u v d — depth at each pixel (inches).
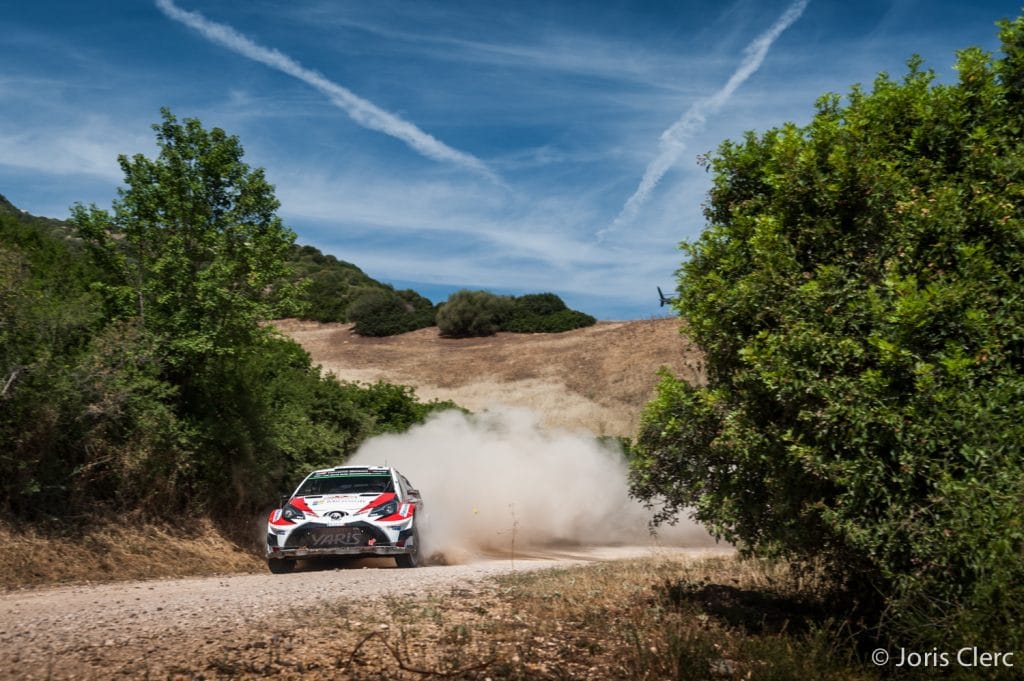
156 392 526.3
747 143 263.9
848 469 185.2
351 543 454.0
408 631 231.1
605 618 253.6
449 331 2728.8
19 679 180.2
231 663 192.9
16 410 439.2
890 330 190.9
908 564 186.1
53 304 500.1
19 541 419.5
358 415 904.9
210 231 566.3
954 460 180.7
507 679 185.2
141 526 504.1
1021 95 237.6
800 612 259.9
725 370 237.6
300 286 602.2
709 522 246.1
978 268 192.4
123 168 569.0
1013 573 168.7
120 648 210.5
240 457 613.6
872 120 236.7
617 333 2389.3
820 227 217.0
